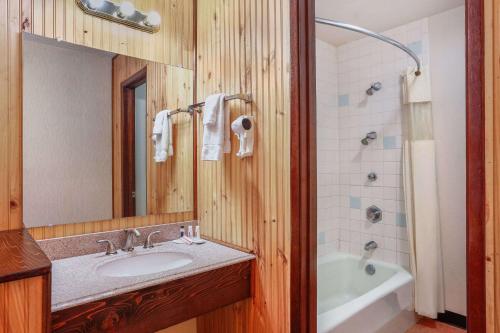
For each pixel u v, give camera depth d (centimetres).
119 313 112
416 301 235
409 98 241
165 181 184
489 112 80
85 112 158
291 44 136
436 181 237
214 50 179
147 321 119
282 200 141
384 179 265
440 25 235
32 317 80
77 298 105
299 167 134
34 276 80
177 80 187
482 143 81
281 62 141
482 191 81
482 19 81
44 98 146
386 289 211
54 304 100
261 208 151
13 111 137
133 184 173
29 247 103
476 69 82
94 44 159
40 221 144
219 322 178
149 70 177
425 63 241
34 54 142
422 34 243
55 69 148
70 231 153
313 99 140
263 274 150
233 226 167
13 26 137
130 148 172
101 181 163
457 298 231
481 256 81
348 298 276
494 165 79
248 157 158
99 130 162
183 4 190
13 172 138
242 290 151
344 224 293
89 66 158
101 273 140
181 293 129
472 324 83
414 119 240
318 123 280
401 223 255
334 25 198
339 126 297
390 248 261
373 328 196
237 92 164
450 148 232
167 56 184
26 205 141
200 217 192
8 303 77
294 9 135
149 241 168
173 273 129
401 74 251
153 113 179
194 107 189
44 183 146
